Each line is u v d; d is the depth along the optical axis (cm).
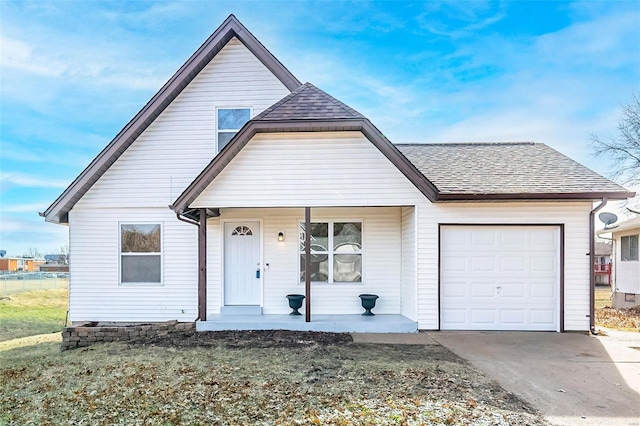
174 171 1004
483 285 881
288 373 578
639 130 2011
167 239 1007
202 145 1004
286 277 1007
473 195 830
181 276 1006
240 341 786
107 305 1002
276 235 1013
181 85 989
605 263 3216
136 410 454
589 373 582
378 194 862
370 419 418
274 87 1007
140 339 827
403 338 806
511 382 538
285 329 884
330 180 863
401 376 560
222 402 472
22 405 481
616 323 1159
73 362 675
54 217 1005
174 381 550
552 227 877
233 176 866
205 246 899
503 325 877
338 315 978
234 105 1005
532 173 927
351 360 643
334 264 1013
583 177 897
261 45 988
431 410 440
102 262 1004
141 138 1007
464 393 494
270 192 862
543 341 782
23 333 1077
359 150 865
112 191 1004
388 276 1002
